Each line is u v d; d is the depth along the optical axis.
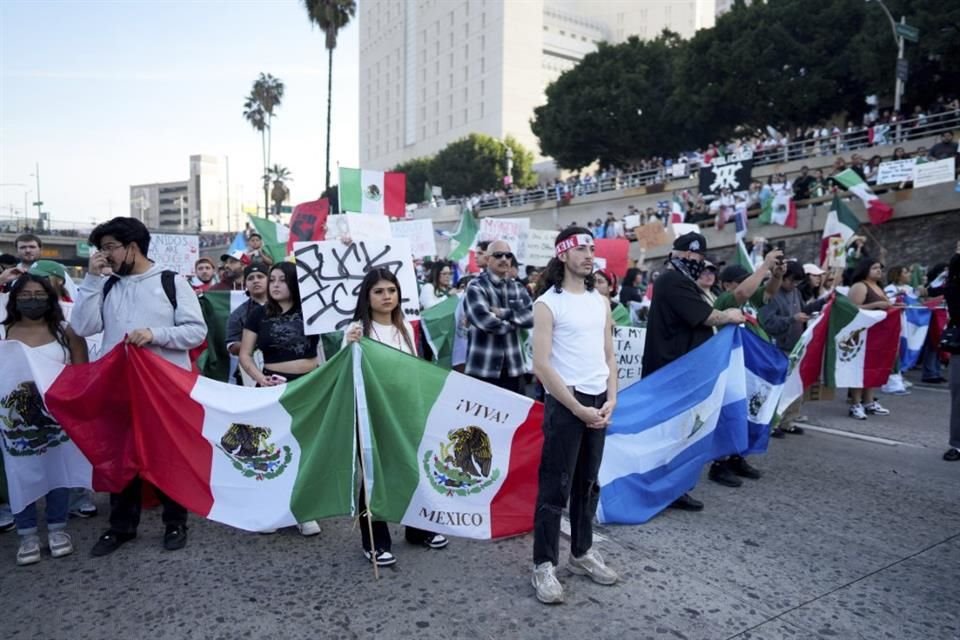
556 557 3.52
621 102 41.84
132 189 149.75
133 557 3.96
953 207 18.22
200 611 3.33
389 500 3.83
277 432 3.97
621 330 7.37
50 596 3.48
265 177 67.38
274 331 4.53
